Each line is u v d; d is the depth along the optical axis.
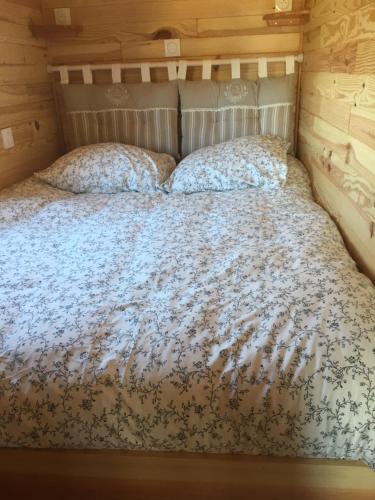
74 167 2.19
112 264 1.34
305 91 2.35
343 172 1.59
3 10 2.09
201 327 0.99
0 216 1.77
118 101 2.49
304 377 0.86
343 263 1.26
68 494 1.00
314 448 0.87
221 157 2.14
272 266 1.25
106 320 1.03
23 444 0.94
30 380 0.91
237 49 2.47
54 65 2.59
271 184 2.03
